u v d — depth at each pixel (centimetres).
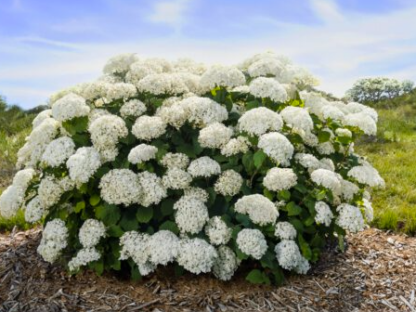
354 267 486
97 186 427
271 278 437
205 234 416
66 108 425
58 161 416
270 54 573
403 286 452
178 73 501
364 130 481
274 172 405
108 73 538
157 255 391
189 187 421
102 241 424
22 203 479
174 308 392
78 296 411
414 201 718
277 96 449
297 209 421
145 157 398
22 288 428
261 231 419
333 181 413
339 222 434
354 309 407
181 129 455
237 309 392
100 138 410
